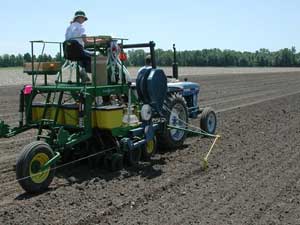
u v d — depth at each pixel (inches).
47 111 262.5
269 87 1026.7
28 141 346.9
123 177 244.5
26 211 192.2
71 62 276.7
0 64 3373.5
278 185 228.5
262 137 360.2
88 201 204.2
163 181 236.4
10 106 581.3
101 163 267.4
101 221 180.9
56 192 217.3
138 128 274.2
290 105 610.9
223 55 3900.1
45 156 219.6
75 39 263.1
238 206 197.2
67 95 283.7
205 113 361.4
